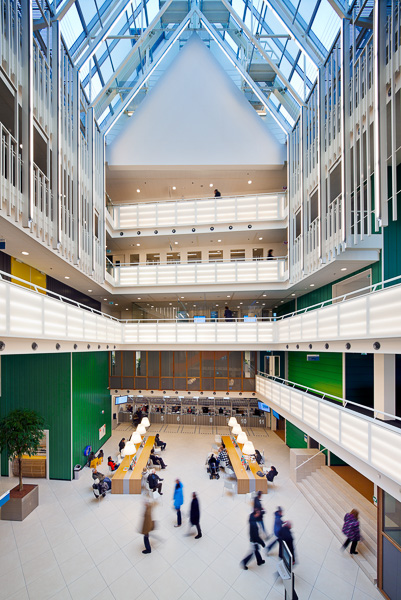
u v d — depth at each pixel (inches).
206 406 876.0
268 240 740.0
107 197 662.5
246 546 352.5
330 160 442.3
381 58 300.0
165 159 675.4
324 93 452.4
